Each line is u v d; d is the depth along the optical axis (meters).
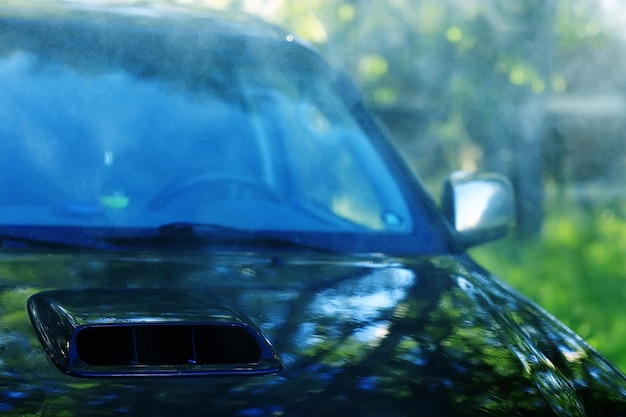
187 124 3.99
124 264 3.27
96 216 3.55
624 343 8.35
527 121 12.19
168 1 4.62
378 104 12.55
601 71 13.31
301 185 4.02
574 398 2.84
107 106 3.92
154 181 3.76
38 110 3.84
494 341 3.05
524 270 10.60
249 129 4.06
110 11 4.31
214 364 2.70
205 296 3.06
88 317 2.79
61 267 3.18
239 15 4.64
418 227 3.89
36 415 2.40
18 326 2.75
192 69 4.16
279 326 2.93
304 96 4.31
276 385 2.63
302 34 11.73
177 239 3.53
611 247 11.55
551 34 12.09
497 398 2.73
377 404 2.62
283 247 3.62
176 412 2.47
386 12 12.15
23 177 3.64
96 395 2.50
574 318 9.08
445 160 12.59
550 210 12.98
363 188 4.06
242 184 3.88
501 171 12.18
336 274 3.41
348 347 2.87
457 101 12.27
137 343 2.76
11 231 3.39
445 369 2.83
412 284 3.41
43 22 4.13
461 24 12.10
